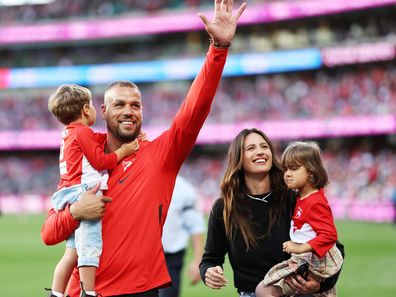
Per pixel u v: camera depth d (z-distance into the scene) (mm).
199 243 16719
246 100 90562
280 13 86875
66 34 105938
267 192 11828
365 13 84688
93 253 10586
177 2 100125
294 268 11039
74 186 10984
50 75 104562
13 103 108438
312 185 11375
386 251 40562
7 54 114375
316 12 84125
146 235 10852
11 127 105812
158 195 11055
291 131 84125
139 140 11586
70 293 11227
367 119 77500
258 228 11602
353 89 81750
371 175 74562
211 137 90438
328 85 84812
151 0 101938
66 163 11234
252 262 11625
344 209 72062
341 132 79938
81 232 10648
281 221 11641
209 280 11805
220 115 90750
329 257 11188
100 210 10586
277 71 87250
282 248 11547
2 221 81000
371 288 27453
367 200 70000
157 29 99062
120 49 108875
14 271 36719
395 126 75188
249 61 88562
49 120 104438
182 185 16672
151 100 99250
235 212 11648
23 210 101188
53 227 10945
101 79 101562
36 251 47344
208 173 93062
